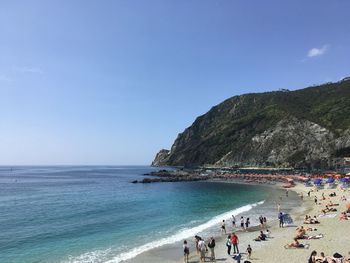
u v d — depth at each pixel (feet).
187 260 93.20
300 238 109.50
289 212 176.86
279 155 631.56
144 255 101.81
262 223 139.95
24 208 208.44
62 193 307.78
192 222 156.15
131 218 167.94
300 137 623.77
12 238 126.62
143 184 421.18
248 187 353.31
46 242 120.06
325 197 225.76
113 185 407.85
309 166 566.77
